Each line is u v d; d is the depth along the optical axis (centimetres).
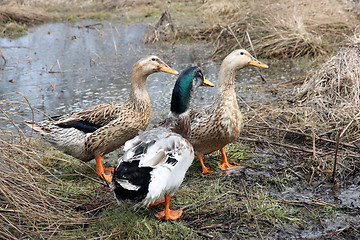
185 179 444
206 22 1316
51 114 661
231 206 381
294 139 529
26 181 376
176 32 1236
